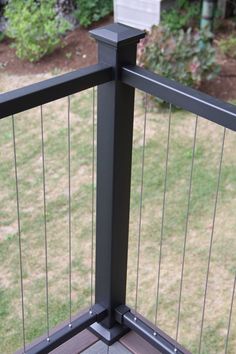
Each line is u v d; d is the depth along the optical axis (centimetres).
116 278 249
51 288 399
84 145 547
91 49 688
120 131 218
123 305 258
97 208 237
